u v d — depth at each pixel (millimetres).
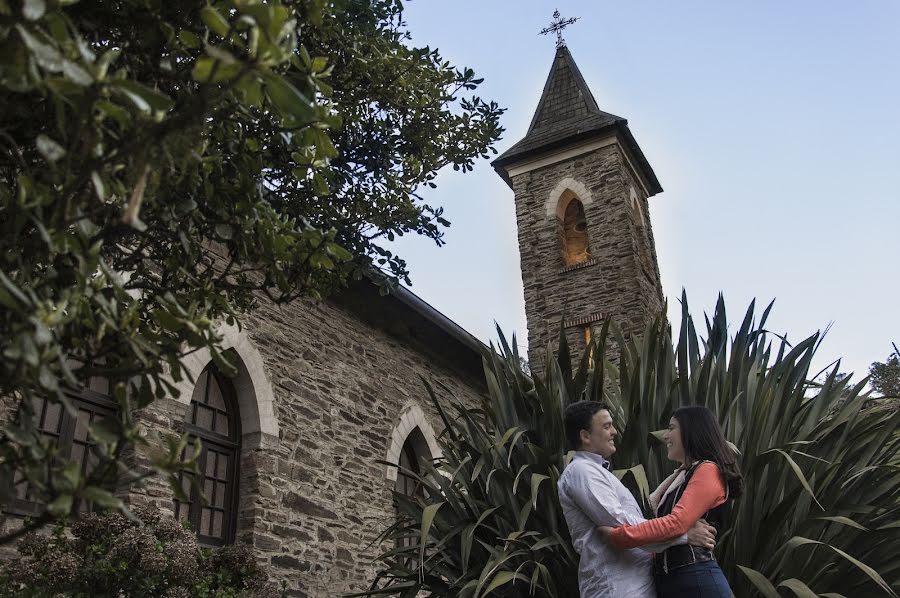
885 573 3264
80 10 1802
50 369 1280
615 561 2648
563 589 3600
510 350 4770
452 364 11977
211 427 7473
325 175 2230
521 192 17750
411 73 4480
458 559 3992
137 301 1663
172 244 2146
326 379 8969
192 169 1863
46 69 1185
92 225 1413
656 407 3918
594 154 17453
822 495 3449
